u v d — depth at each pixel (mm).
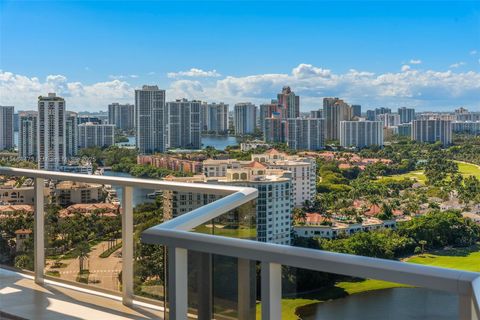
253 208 2564
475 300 1180
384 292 1431
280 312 1628
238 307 1749
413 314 1361
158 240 1774
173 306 1761
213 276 1779
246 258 1620
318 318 1573
